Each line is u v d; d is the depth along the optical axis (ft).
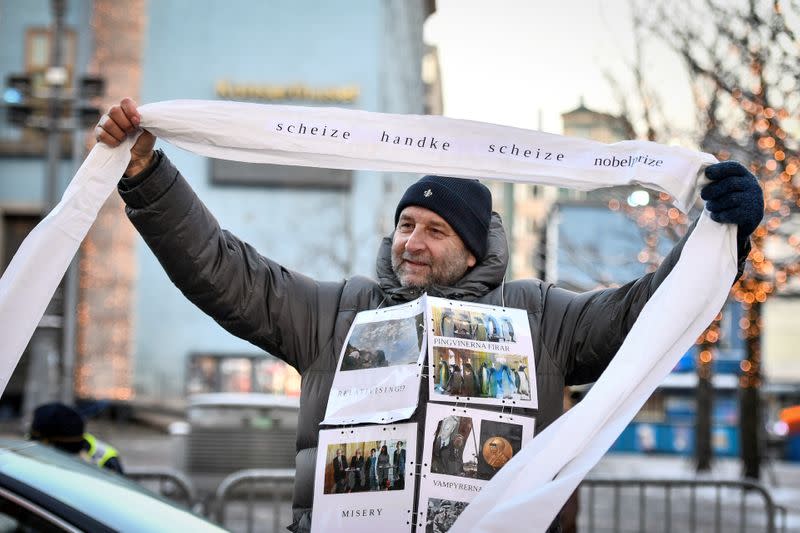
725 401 113.19
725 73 32.14
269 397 56.75
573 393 28.76
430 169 11.73
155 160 11.12
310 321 11.62
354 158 11.79
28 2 130.82
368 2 132.05
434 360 10.79
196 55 131.34
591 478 32.37
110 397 123.54
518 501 10.04
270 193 127.54
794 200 32.73
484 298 11.67
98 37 130.41
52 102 72.38
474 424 10.69
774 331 126.52
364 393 11.00
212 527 13.32
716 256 10.91
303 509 11.16
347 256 124.67
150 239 11.09
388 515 10.50
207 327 126.82
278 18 132.05
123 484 13.97
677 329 10.73
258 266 11.57
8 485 12.30
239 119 11.66
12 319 11.02
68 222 11.11
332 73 131.23
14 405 110.32
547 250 72.02
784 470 104.78
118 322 125.80
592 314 11.39
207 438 53.06
